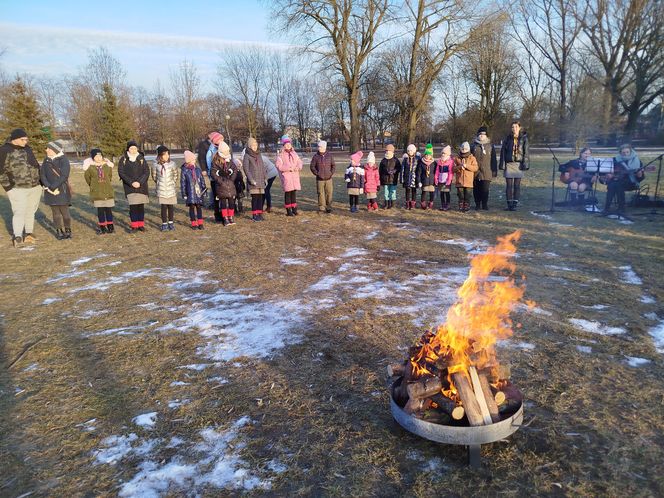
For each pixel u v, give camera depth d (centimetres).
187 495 254
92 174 977
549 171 1975
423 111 3088
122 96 4166
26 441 304
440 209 1188
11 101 3359
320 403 338
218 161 1013
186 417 326
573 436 292
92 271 714
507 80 3384
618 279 591
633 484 251
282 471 270
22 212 915
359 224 1026
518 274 625
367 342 432
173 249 841
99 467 278
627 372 364
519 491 249
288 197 1140
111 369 397
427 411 291
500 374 296
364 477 263
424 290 573
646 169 1059
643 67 3566
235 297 571
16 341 462
